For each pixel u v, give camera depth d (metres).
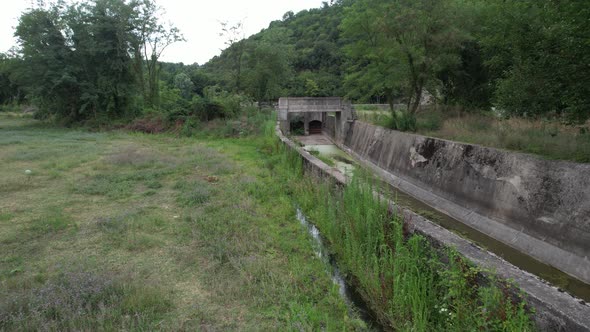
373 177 9.55
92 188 10.48
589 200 7.61
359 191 7.62
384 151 18.83
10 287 5.06
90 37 27.11
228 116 26.91
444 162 13.13
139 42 29.89
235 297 5.09
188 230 7.48
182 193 10.24
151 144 20.42
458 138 13.41
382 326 4.89
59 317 4.33
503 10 9.37
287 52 35.44
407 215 6.55
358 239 6.52
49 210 8.59
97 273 5.41
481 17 16.00
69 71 26.62
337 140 30.06
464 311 4.04
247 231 7.54
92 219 8.11
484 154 11.13
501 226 9.80
